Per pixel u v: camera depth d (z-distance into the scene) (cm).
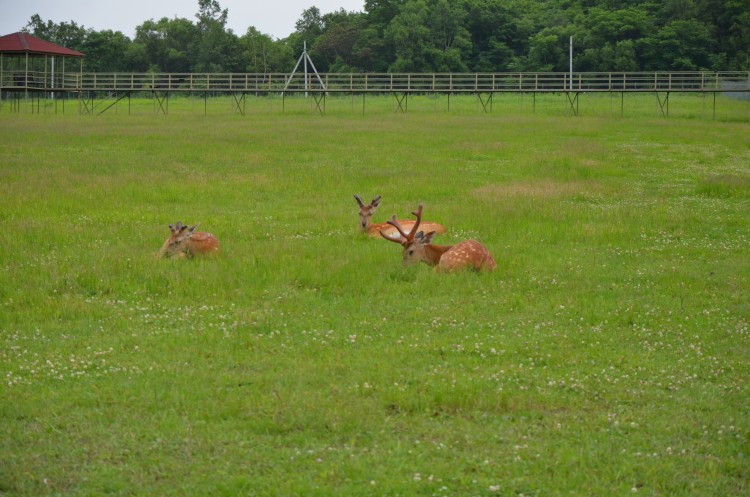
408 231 2134
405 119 6475
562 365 1224
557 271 1812
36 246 1998
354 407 1046
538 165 3756
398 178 3288
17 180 3088
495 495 855
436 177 3347
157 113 7344
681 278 1766
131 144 4456
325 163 3788
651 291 1662
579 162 3859
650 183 3366
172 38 12506
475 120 6369
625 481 888
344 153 4162
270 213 2591
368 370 1185
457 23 11894
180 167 3578
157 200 2803
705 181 3266
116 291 1617
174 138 4756
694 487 877
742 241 2230
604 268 1870
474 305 1522
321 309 1500
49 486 870
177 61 12456
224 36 12362
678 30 10912
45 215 2484
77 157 3881
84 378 1152
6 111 7681
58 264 1772
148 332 1366
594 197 2933
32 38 7556
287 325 1404
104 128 5456
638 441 979
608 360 1246
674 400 1098
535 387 1130
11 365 1193
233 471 901
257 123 5991
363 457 929
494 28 12262
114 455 932
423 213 2488
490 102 8462
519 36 12306
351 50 12306
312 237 2183
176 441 961
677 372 1202
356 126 5706
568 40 11344
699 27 10912
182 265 1772
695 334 1379
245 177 3278
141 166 3591
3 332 1349
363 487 866
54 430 987
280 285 1650
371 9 12800
